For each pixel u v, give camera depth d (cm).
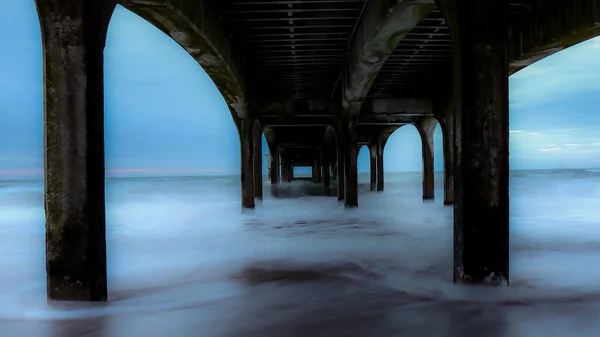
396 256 773
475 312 461
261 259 767
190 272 677
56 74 443
